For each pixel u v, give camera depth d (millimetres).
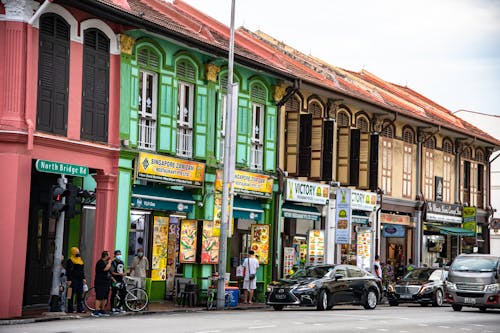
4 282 21094
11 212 21281
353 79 44312
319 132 34500
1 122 21344
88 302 23641
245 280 29234
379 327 19844
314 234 34938
